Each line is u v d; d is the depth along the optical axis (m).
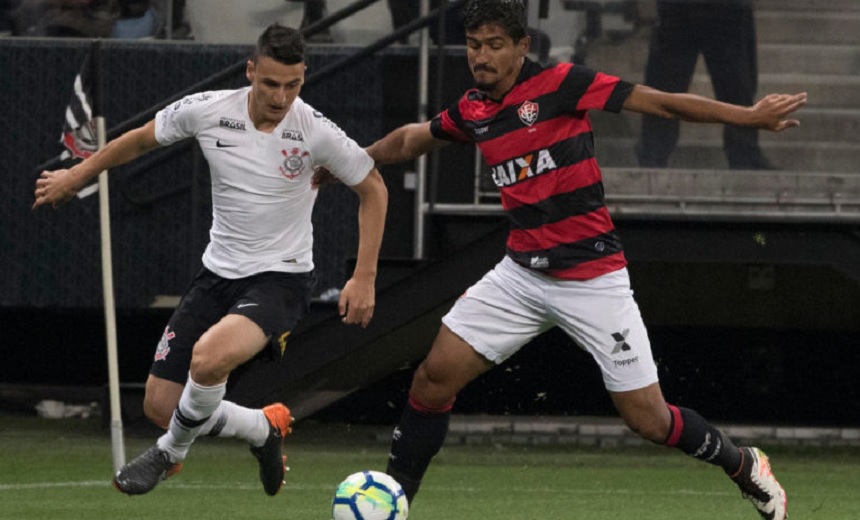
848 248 31.16
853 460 33.81
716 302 37.81
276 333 19.55
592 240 19.27
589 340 19.42
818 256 31.20
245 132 19.62
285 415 21.28
